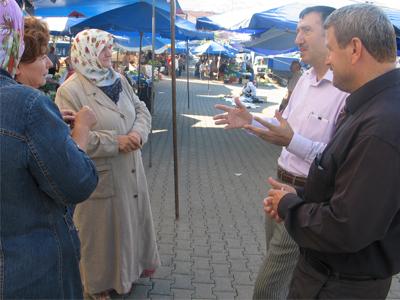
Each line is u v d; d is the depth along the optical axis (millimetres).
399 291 3807
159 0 8586
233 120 2520
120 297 3473
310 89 2609
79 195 1623
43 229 1605
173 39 4910
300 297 1902
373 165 1478
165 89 25188
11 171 1483
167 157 8758
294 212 1751
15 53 1630
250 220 5410
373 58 1605
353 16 1614
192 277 3871
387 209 1487
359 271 1704
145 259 3523
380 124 1494
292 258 2629
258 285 2758
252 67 34188
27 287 1538
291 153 2611
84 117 1975
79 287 1789
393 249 1653
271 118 2795
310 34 2502
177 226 5086
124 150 3113
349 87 1710
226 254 4383
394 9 6305
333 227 1557
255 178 7512
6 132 1468
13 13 1586
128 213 3217
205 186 6840
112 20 9320
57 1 7930
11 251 1521
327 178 1708
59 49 18781
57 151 1527
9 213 1514
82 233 3143
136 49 17188
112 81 3211
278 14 7754
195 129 12469
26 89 1542
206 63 37031
